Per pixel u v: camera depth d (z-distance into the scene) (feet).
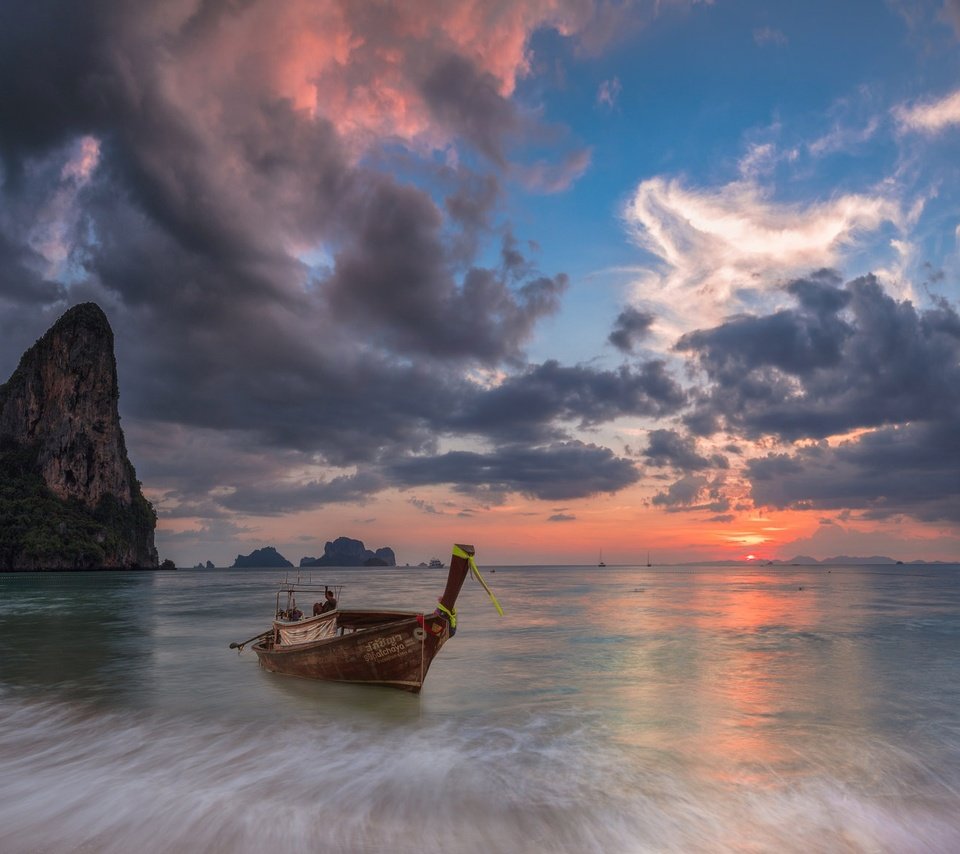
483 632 81.20
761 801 23.50
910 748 30.07
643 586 250.16
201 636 79.56
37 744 30.99
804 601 147.84
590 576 442.91
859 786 25.03
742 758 28.53
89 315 620.49
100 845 19.83
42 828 21.09
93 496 585.22
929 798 23.89
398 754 29.12
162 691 43.24
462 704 39.29
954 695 42.42
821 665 54.70
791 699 41.09
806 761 28.12
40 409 606.14
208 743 30.99
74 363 591.37
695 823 21.58
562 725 34.37
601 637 75.25
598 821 21.67
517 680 47.44
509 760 28.22
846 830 21.21
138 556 638.94
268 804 23.06
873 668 53.26
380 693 41.73
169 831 20.79
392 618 52.24
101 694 42.42
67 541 536.01
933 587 232.12
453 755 28.94
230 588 242.37
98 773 26.61
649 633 79.66
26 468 579.89
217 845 19.72
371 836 20.36
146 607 136.36
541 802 23.26
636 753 29.25
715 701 40.40
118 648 67.51
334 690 42.93
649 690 43.83
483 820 21.66
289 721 35.09
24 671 52.49
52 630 87.86
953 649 64.85
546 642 70.54
